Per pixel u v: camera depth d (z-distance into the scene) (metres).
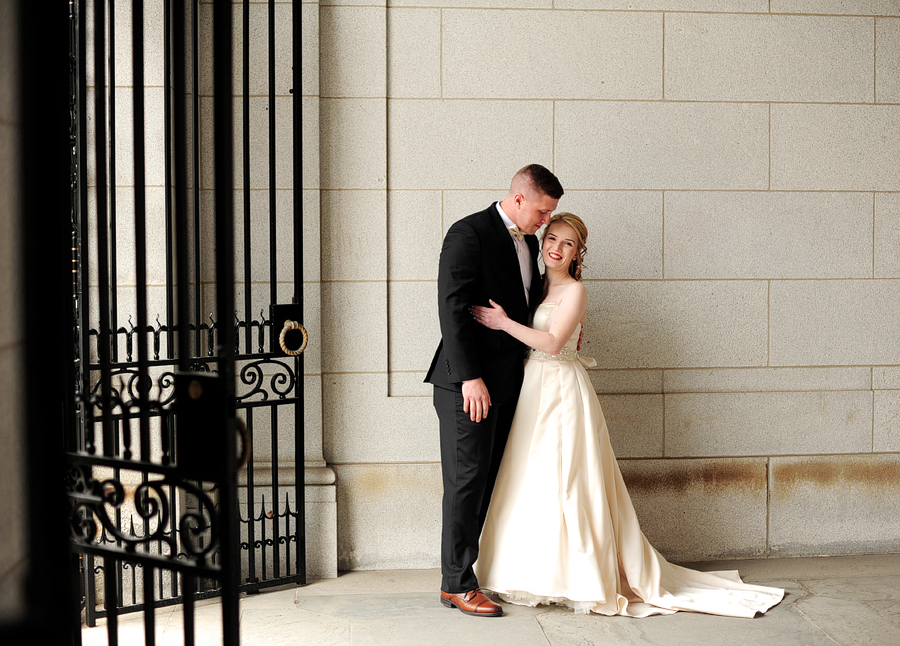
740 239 3.59
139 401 1.61
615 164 3.54
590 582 2.87
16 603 1.59
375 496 3.48
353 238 3.46
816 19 3.57
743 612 2.92
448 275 2.87
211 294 3.34
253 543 3.17
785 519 3.62
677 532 3.58
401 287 3.49
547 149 3.51
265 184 3.39
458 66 3.47
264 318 3.24
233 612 1.47
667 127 3.54
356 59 3.43
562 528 2.94
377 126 3.45
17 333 1.59
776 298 3.61
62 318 1.61
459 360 2.84
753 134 3.57
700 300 3.59
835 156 3.61
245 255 3.01
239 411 3.38
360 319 3.48
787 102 3.58
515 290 2.98
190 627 1.50
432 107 3.47
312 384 3.42
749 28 3.55
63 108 1.61
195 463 1.48
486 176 3.50
